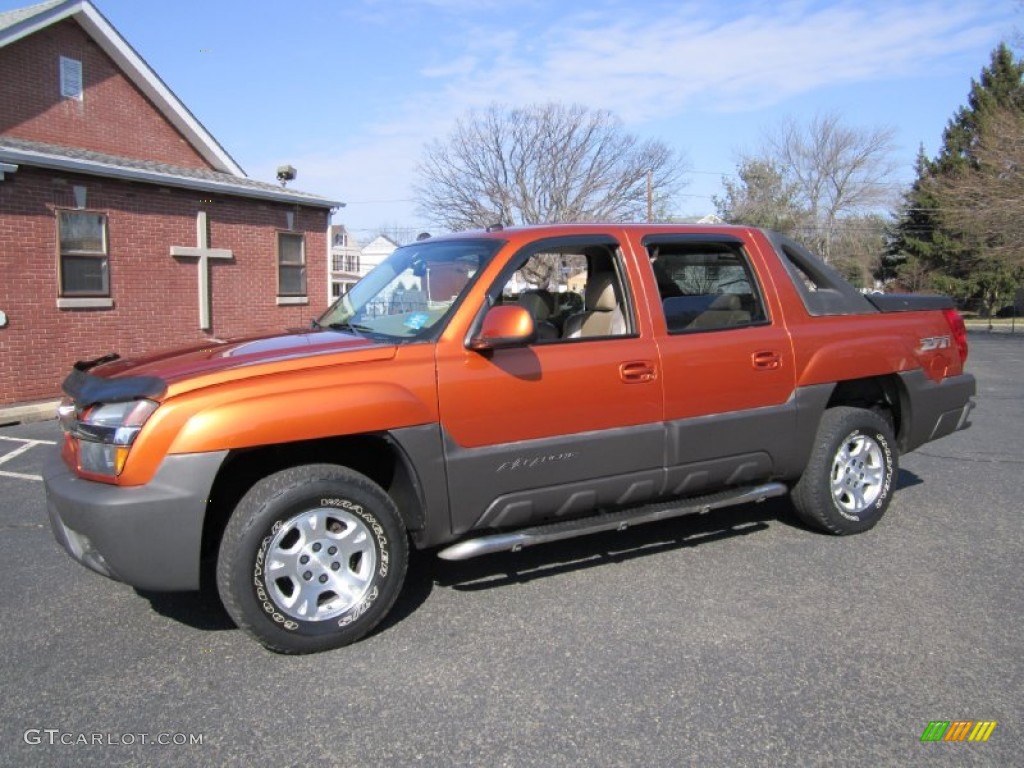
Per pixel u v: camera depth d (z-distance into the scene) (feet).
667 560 14.52
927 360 16.62
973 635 11.39
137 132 51.01
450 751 8.73
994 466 22.27
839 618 11.98
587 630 11.66
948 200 109.50
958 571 13.91
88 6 45.65
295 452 11.78
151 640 11.51
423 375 11.44
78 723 9.32
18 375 37.40
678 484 13.75
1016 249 104.06
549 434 12.35
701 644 11.18
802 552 14.90
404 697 9.86
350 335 12.63
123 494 10.14
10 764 8.53
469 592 13.14
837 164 178.29
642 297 13.46
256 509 10.46
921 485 20.03
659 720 9.29
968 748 8.72
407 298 13.26
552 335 14.74
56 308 38.93
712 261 14.74
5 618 12.30
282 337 12.94
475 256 12.78
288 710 9.59
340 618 11.06
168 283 44.70
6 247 36.60
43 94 44.91
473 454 11.80
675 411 13.43
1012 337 94.48
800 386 14.78
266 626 10.59
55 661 10.87
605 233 13.56
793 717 9.32
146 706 9.70
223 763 8.55
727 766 8.43
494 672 10.45
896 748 8.72
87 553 10.62
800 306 15.17
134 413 10.25
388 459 12.17
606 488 12.99
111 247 41.42
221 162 56.18
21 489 20.56
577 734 9.02
